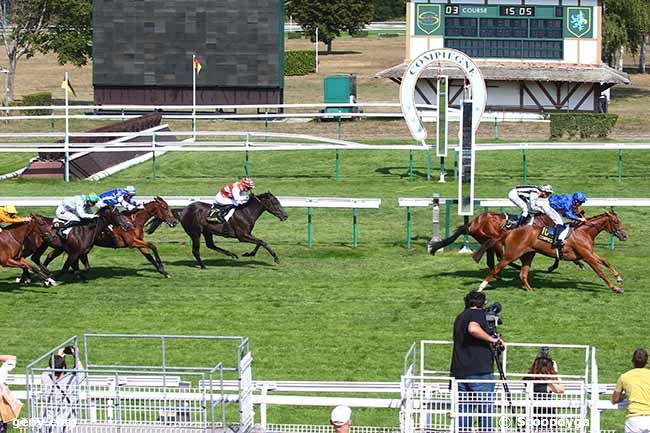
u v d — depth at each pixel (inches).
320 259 736.3
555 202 636.7
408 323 581.6
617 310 597.9
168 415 388.2
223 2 1385.3
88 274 693.9
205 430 371.6
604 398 451.8
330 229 835.4
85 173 1063.6
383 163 1108.5
